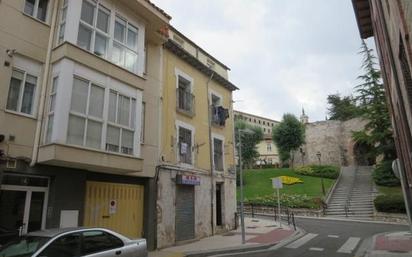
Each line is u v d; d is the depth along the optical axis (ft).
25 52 35.45
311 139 171.42
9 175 33.19
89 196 40.60
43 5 38.73
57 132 33.76
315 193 108.78
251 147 171.32
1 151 31.71
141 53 46.83
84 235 23.57
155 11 48.24
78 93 36.68
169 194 51.57
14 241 23.09
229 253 43.70
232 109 74.84
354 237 54.85
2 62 33.32
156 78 53.11
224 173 67.31
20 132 33.73
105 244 24.35
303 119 223.71
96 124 37.99
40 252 20.80
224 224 64.39
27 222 33.83
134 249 25.86
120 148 40.47
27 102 35.24
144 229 46.78
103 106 39.27
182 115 57.82
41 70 36.76
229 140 71.46
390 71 33.88
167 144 52.95
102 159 37.45
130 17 46.11
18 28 35.32
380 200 83.20
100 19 41.37
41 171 34.86
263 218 87.76
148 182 48.42
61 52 36.37
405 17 19.75
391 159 113.19
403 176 41.60
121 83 42.27
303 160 169.48
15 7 35.45
